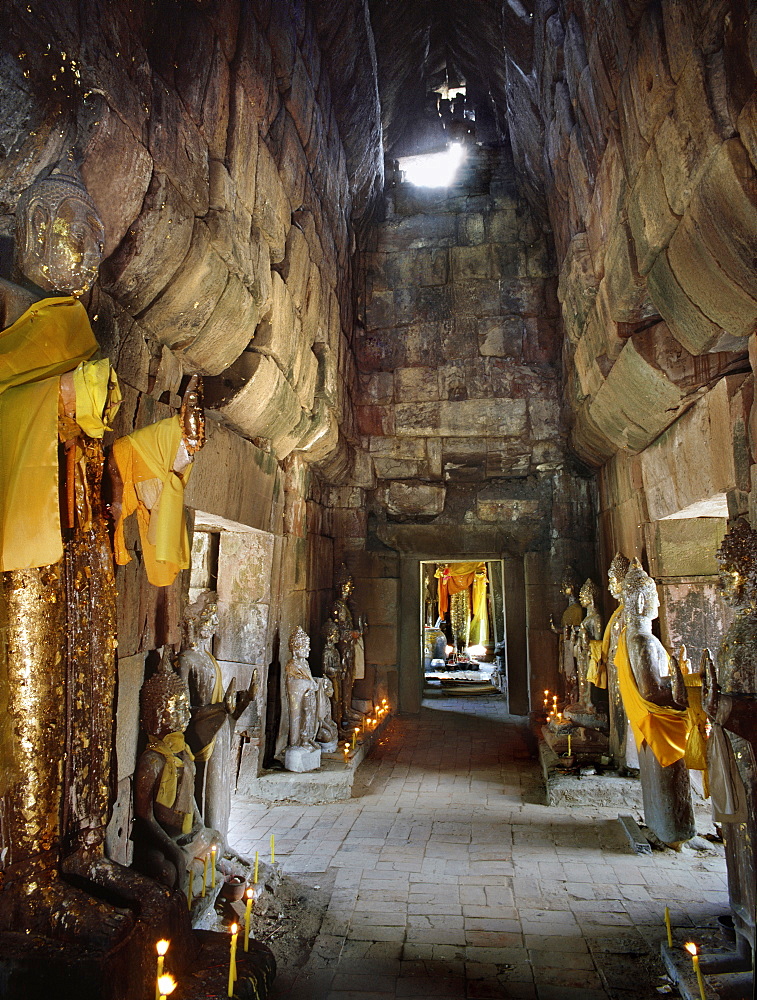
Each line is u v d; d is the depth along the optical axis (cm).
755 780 280
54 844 240
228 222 378
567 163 565
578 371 664
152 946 246
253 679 431
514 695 975
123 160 279
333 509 934
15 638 232
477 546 938
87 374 224
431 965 331
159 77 317
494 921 376
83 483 256
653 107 328
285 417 590
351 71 658
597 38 405
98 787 259
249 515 563
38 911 230
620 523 717
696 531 573
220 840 382
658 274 378
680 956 318
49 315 238
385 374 909
